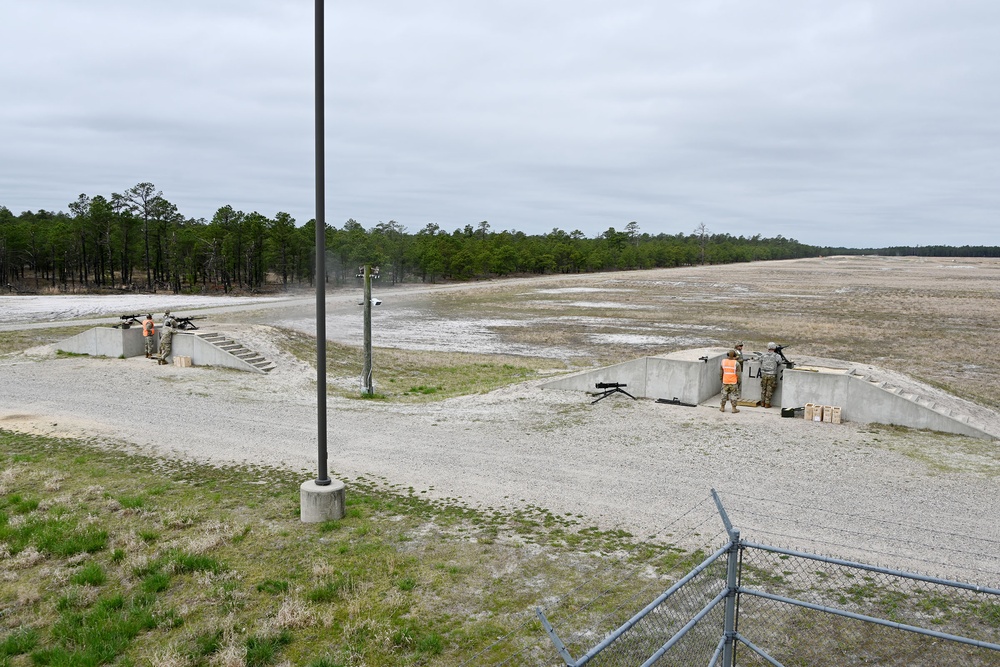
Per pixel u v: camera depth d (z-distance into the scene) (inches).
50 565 396.5
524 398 866.8
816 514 467.8
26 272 4237.2
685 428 712.4
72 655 299.0
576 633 315.0
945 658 296.8
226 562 394.6
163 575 373.1
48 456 616.1
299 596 354.0
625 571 382.0
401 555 404.2
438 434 700.7
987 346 1568.7
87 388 917.2
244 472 576.7
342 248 3937.0
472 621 327.3
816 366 879.7
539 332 1844.2
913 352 1475.1
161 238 4018.2
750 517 462.6
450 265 4409.5
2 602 354.3
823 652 300.4
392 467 588.4
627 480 546.9
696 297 3009.4
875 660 295.0
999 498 500.4
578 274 5201.8
